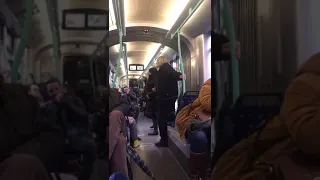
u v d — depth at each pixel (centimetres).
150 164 512
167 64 667
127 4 681
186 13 660
